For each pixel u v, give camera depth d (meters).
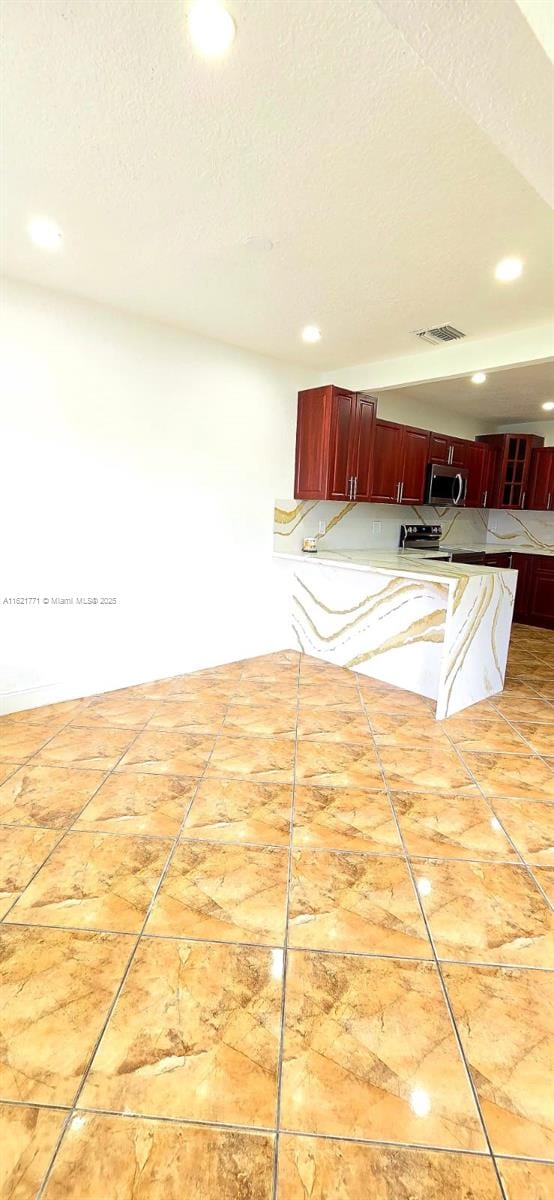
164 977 1.40
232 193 1.83
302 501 4.38
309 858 1.89
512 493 6.03
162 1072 1.17
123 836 1.97
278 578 4.38
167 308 3.00
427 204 1.85
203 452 3.65
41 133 1.54
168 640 3.72
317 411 4.03
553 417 5.90
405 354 3.72
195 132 1.52
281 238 2.14
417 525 5.54
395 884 1.77
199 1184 0.98
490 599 3.37
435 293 2.62
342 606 4.07
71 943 1.49
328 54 1.23
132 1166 1.00
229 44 1.21
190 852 1.89
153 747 2.68
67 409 2.97
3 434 2.76
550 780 2.48
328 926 1.59
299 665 4.14
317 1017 1.31
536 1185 1.00
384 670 3.80
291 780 2.41
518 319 2.95
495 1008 1.35
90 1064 1.18
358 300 2.74
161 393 3.36
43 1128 1.05
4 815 2.07
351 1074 1.18
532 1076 1.19
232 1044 1.24
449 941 1.55
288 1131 1.07
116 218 2.04
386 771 2.52
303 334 3.34
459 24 0.93
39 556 3.00
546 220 1.92
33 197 1.90
